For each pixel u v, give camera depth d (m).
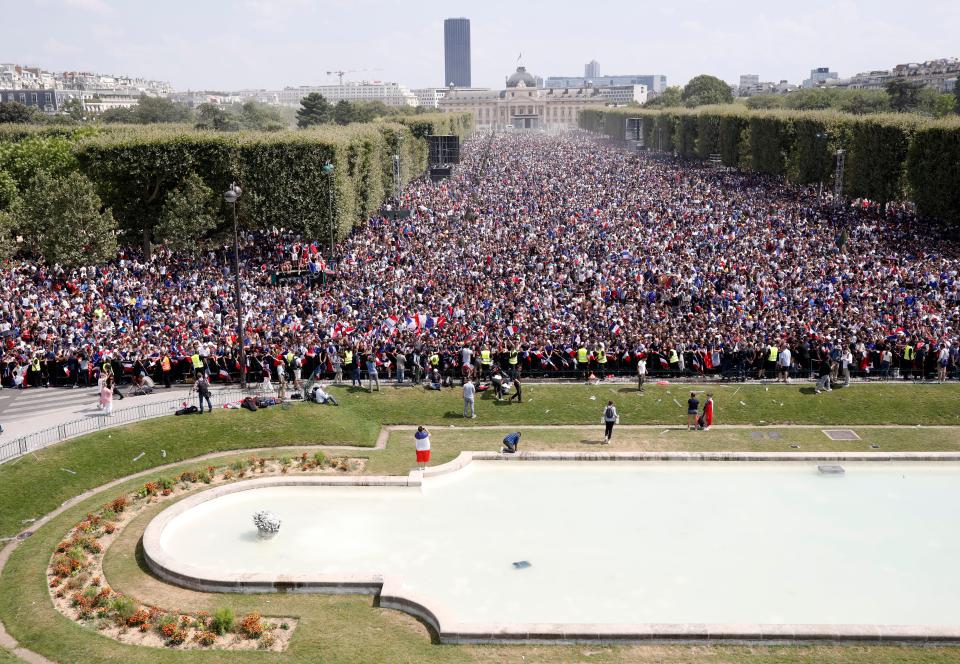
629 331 59.84
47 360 56.78
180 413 50.53
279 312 65.12
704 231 90.88
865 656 28.88
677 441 49.69
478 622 30.31
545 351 58.88
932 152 94.44
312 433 50.44
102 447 46.22
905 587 33.56
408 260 81.06
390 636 30.16
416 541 37.72
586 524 39.34
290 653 29.03
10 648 29.47
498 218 102.88
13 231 86.31
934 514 40.41
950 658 28.73
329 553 36.56
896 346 57.75
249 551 36.88
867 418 52.97
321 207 88.44
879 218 100.56
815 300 64.94
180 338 58.78
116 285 71.31
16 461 43.34
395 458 47.25
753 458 47.06
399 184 122.75
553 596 32.84
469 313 63.88
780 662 28.59
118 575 34.47
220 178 88.69
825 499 42.28
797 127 132.38
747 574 34.53
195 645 29.62
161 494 42.31
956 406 53.78
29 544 37.03
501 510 41.09
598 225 95.50
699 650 29.33
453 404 55.16
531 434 51.19
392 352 59.00
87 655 28.83
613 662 28.61
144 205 89.56
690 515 40.31
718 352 57.94
